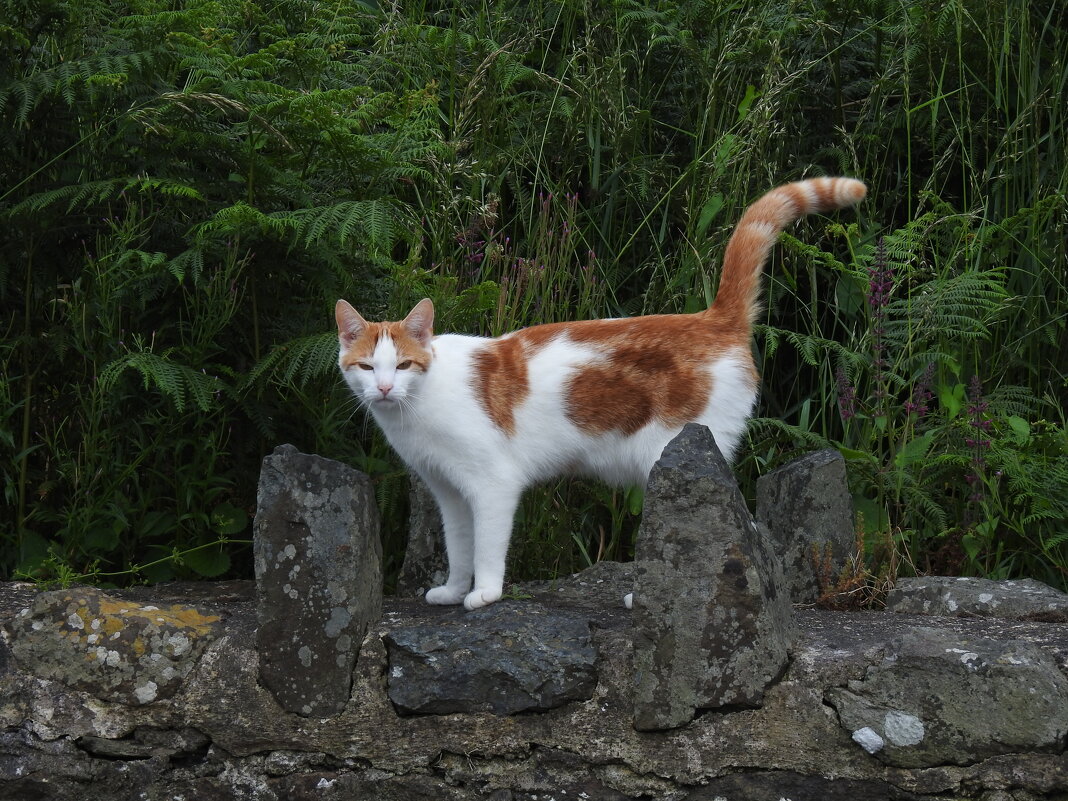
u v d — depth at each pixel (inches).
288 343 126.3
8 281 133.8
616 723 97.7
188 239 131.0
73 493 133.7
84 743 100.0
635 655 96.6
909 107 166.7
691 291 151.1
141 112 124.0
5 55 130.8
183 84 159.9
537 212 171.8
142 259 118.9
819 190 112.3
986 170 154.2
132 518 132.9
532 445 109.0
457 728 99.0
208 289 125.5
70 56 134.3
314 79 141.3
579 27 188.2
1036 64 160.4
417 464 111.4
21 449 134.1
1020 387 145.2
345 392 133.6
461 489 109.3
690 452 95.9
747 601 94.7
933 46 165.5
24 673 100.6
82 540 128.6
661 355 107.6
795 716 95.9
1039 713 92.4
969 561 135.4
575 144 171.3
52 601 102.0
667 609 95.7
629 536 149.9
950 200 174.2
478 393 107.3
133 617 101.6
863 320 161.6
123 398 129.0
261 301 135.8
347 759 100.1
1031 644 95.2
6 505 135.0
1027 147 161.9
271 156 136.6
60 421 138.2
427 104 145.4
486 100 165.6
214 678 100.0
